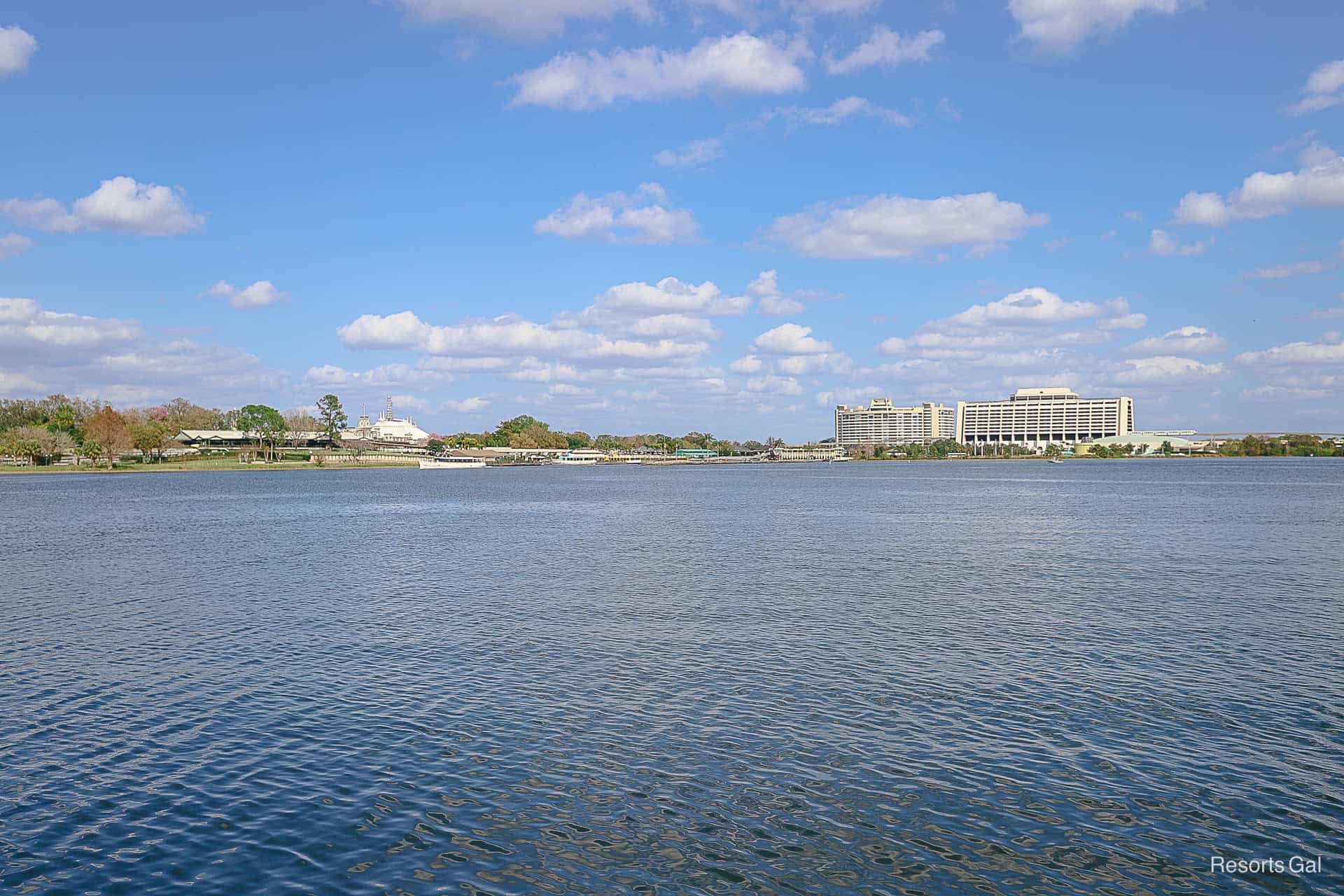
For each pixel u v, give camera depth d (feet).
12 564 213.66
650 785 76.43
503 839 67.36
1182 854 65.21
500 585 179.01
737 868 63.52
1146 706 95.45
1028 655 117.08
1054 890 60.95
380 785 76.59
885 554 227.40
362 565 212.64
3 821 70.18
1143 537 265.75
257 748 84.94
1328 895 60.13
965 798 73.82
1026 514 366.63
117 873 62.69
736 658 116.78
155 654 120.37
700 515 374.84
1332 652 117.50
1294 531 281.13
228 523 337.93
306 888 60.80
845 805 72.59
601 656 118.42
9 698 100.42
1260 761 80.74
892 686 103.55
